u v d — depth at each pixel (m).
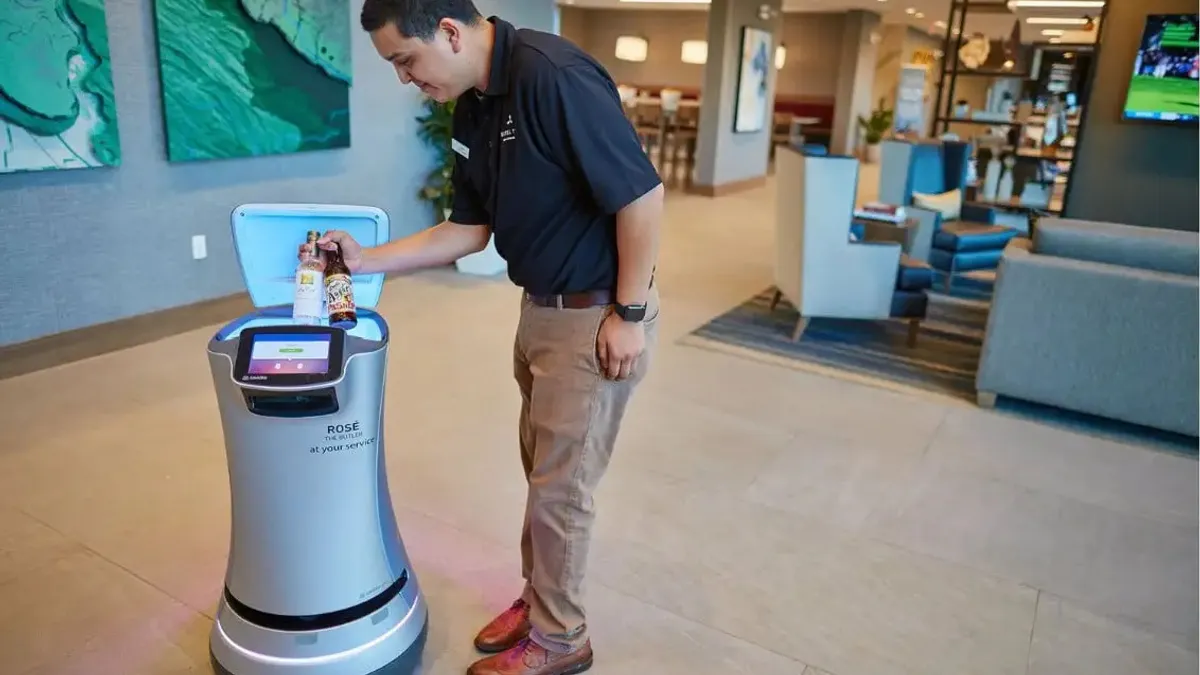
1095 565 2.31
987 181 6.83
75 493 2.41
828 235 4.00
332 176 4.51
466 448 2.82
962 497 2.67
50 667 1.73
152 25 3.46
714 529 2.39
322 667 1.57
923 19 14.32
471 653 1.83
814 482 2.71
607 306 1.47
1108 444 3.12
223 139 3.81
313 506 1.49
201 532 2.25
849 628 1.99
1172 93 4.96
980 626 2.02
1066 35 13.20
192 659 1.78
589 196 1.40
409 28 1.28
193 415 2.97
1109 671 1.89
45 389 3.14
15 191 3.13
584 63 1.33
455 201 1.68
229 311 4.08
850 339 4.29
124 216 3.54
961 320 4.79
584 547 1.64
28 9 2.97
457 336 3.99
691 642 1.91
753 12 9.29
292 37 4.02
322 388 1.37
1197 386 2.99
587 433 1.53
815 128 14.25
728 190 9.61
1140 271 3.04
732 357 3.92
